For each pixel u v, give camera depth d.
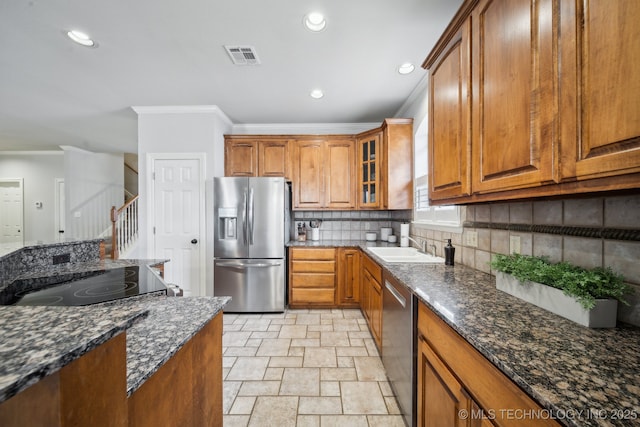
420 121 2.63
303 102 2.95
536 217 1.20
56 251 1.63
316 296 3.17
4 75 2.36
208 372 0.93
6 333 0.38
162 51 2.01
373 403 1.60
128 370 0.57
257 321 2.81
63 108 3.11
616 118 0.59
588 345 0.70
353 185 3.39
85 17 1.65
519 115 0.87
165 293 1.17
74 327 0.41
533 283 1.02
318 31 1.79
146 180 3.12
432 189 1.57
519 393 0.59
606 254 0.89
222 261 3.04
